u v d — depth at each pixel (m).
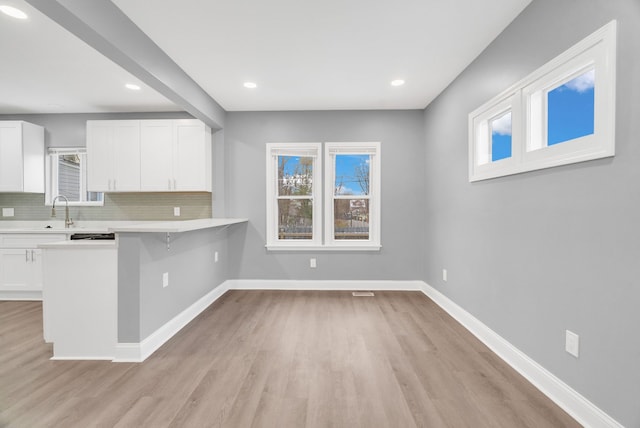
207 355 2.54
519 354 2.31
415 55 2.95
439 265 3.91
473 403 1.91
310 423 1.73
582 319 1.76
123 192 4.61
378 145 4.50
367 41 2.71
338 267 4.55
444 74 3.36
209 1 2.17
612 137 1.56
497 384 2.12
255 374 2.24
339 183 4.65
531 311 2.20
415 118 4.50
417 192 4.51
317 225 4.58
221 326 3.16
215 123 4.24
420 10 2.29
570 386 1.85
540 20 2.09
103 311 2.47
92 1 2.00
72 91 3.81
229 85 3.64
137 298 2.45
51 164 4.70
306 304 3.88
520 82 2.28
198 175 4.30
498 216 2.61
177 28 2.50
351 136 4.52
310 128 4.54
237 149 4.55
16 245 4.06
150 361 2.43
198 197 4.64
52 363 2.40
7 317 3.44
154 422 1.73
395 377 2.21
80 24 1.94
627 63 1.49
